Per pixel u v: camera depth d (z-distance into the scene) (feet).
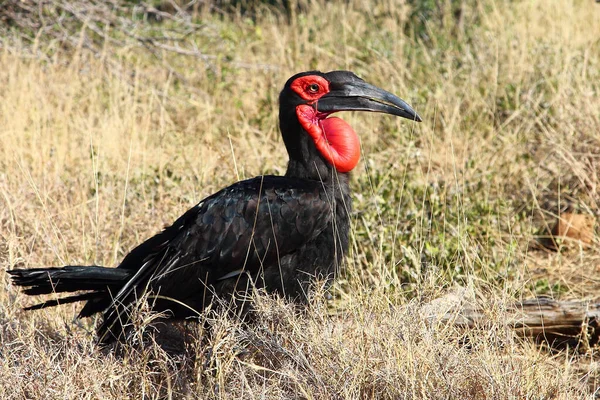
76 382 32.22
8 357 33.27
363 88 38.45
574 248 51.75
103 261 43.14
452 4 93.56
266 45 91.20
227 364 32.50
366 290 36.58
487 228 48.01
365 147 63.57
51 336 37.01
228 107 72.59
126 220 46.55
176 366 34.86
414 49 81.30
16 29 79.15
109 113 64.34
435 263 44.42
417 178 55.21
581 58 73.82
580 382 36.68
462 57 76.95
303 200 36.19
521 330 40.04
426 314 35.01
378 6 96.07
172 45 85.25
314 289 37.14
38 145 57.26
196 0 89.15
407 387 31.32
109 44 80.94
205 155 58.29
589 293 46.57
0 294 39.19
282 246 35.83
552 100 64.69
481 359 32.63
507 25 83.61
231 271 35.55
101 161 55.52
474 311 38.01
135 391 32.50
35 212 46.62
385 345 32.81
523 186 57.26
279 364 34.24
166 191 50.88
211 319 34.58
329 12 98.84
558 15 87.25
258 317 35.45
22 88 64.13
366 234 47.44
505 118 67.56
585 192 56.44
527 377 32.68
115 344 35.40
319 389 31.65
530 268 49.47
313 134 38.09
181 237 35.32
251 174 55.16
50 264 42.55
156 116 67.51
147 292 34.55
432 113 66.39
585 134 59.41
